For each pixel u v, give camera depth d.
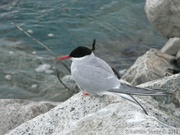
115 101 7.95
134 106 7.29
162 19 12.99
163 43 15.39
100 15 16.62
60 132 7.48
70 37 15.64
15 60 14.35
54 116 8.00
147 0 13.34
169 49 13.36
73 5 17.02
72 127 7.32
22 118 10.00
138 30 16.02
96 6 16.98
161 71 11.70
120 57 14.65
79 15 16.56
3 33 15.70
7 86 13.37
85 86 8.09
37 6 16.94
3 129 9.82
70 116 7.89
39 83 13.42
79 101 8.12
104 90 7.89
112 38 15.62
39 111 10.27
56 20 16.30
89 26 16.12
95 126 6.95
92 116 7.23
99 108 7.89
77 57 8.30
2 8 16.81
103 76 7.92
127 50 15.02
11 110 10.10
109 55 14.79
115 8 16.92
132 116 6.82
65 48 15.13
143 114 6.88
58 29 15.95
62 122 7.86
